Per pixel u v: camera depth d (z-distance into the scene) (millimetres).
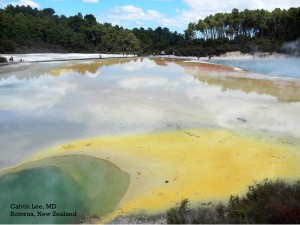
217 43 103625
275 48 94375
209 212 11445
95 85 37219
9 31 89188
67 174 14945
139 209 12289
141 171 15281
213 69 57406
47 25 103500
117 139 19312
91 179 14508
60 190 13539
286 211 9734
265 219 9812
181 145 18391
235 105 28109
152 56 98500
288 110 26625
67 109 26016
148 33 135625
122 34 112875
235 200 11859
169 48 105125
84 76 45125
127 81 40688
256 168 15633
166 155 17016
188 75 47875
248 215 10398
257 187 12656
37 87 35250
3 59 57188
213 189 13719
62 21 119188
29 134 20141
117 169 15484
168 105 27672
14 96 30297
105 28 116062
